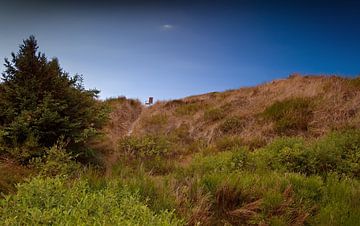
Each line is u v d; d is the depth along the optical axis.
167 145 9.86
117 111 17.08
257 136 9.93
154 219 3.09
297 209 4.93
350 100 10.70
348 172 6.44
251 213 4.88
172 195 4.80
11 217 2.92
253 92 14.90
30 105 6.62
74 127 6.89
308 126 10.02
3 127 6.32
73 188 3.70
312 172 6.61
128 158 8.14
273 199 4.98
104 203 3.25
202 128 12.37
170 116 15.00
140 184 4.92
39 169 5.66
